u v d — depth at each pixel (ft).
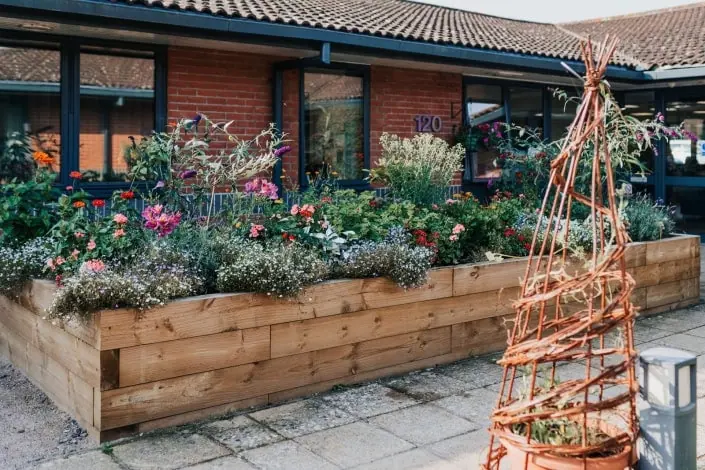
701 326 22.97
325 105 30.42
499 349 19.74
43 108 23.90
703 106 39.88
